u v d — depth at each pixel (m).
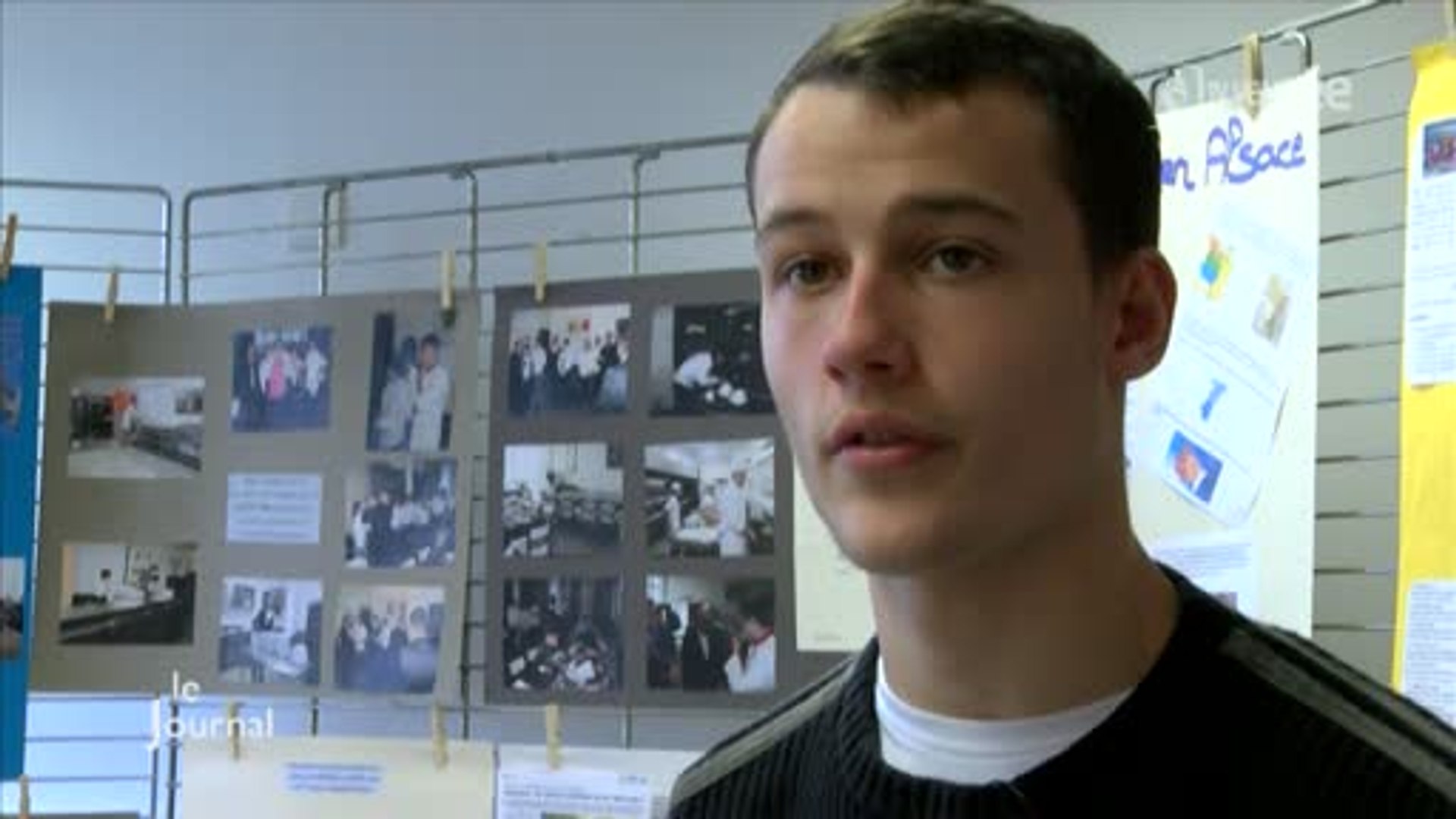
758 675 1.48
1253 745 0.57
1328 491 1.56
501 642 1.58
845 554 0.58
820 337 0.56
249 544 1.68
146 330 1.73
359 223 1.90
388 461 1.64
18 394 1.69
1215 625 0.61
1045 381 0.54
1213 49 1.55
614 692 1.53
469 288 1.67
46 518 1.70
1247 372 1.24
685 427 1.53
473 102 2.00
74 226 2.02
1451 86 1.11
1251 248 1.25
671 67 1.93
